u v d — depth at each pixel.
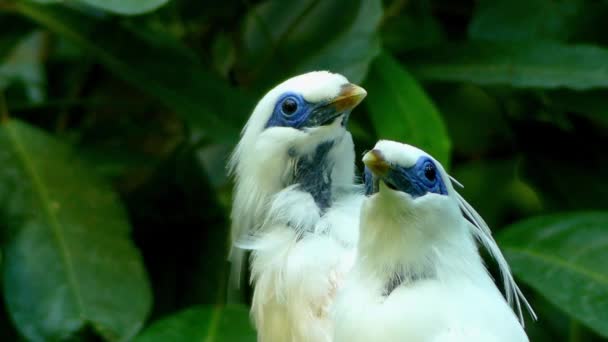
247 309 8.52
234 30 10.43
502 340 5.58
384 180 5.72
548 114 10.99
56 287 8.53
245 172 7.00
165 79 9.31
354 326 5.79
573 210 10.21
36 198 9.05
